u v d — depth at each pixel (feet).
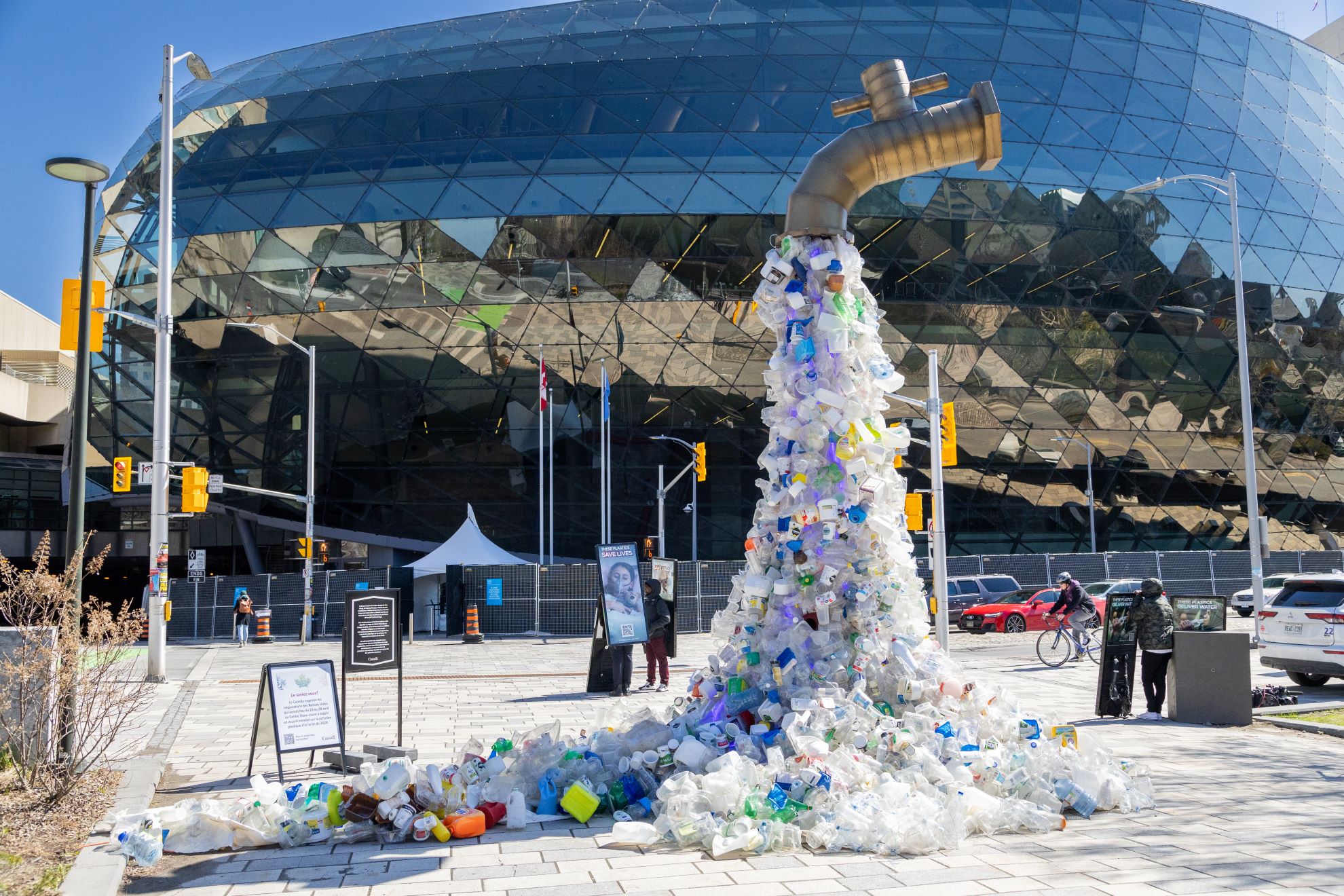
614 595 49.08
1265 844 20.77
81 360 34.60
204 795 26.66
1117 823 22.72
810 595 26.30
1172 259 137.80
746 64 138.82
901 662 25.80
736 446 134.21
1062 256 133.80
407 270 130.72
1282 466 147.02
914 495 67.15
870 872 18.90
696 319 129.49
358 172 134.10
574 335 131.23
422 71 143.84
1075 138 138.31
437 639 97.91
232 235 133.80
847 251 27.35
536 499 135.64
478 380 133.69
